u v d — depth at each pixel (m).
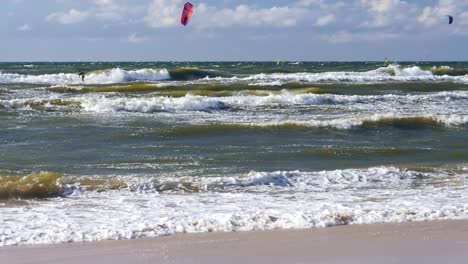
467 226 9.26
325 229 9.15
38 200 11.57
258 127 21.81
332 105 28.75
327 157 17.03
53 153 16.98
